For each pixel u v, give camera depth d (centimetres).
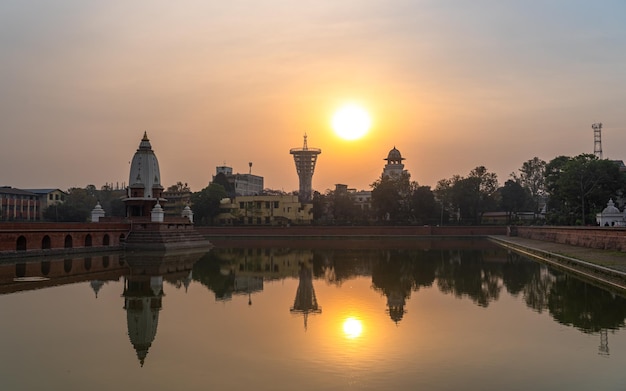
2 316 2569
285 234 11538
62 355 1897
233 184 17538
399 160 17225
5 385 1588
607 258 4547
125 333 2227
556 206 11000
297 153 17362
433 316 2578
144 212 8269
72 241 6356
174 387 1569
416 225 11919
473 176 12775
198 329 2302
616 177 8525
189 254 6744
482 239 10838
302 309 2777
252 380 1623
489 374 1684
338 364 1788
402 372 1702
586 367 1758
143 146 8431
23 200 12900
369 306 2864
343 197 13775
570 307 2805
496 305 2877
